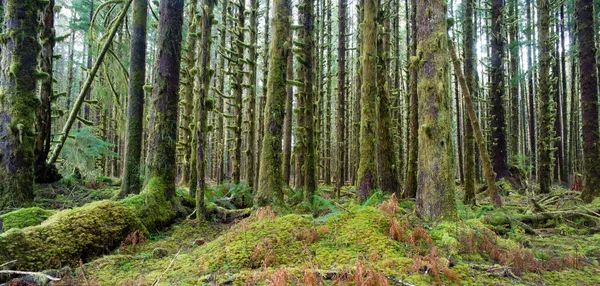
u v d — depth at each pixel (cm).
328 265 369
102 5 941
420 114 585
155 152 693
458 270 361
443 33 582
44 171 878
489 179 774
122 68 1036
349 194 1248
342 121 1295
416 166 914
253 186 1121
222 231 621
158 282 357
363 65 864
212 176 2586
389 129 955
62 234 446
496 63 1385
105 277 388
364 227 452
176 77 732
